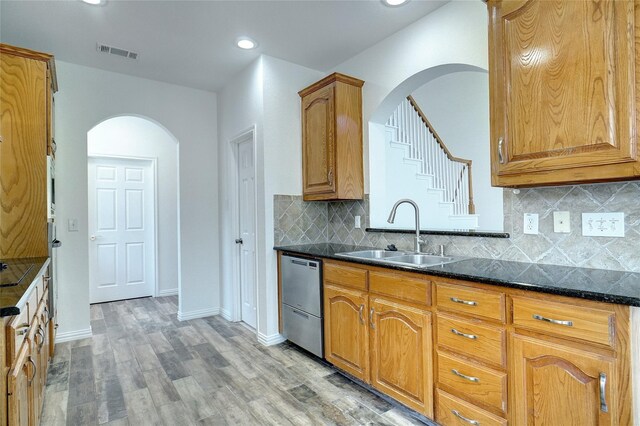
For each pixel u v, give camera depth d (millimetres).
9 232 2377
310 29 2650
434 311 1808
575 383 1299
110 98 3430
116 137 4660
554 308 1354
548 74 1514
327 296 2562
